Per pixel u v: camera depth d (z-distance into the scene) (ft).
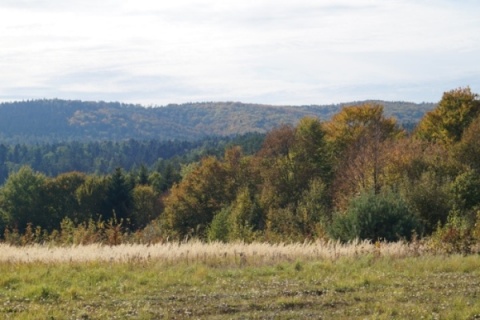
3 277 50.44
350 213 81.76
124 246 69.67
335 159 200.03
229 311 39.68
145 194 272.31
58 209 261.65
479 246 67.00
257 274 53.67
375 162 139.33
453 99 185.47
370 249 65.72
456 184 114.83
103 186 267.80
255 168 211.00
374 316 36.83
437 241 68.23
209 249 66.13
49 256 62.03
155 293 45.47
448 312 38.04
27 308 40.45
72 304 41.78
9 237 95.45
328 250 65.72
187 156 513.45
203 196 210.38
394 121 209.46
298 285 48.06
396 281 49.29
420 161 138.51
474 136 151.64
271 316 38.06
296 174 193.16
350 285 47.24
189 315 38.60
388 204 80.48
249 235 103.96
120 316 38.06
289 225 127.54
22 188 255.91
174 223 204.13
